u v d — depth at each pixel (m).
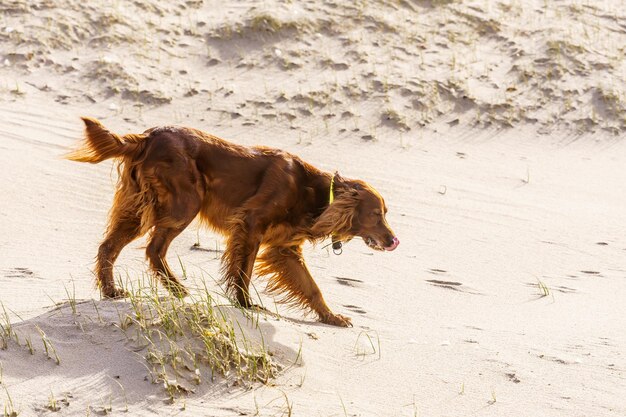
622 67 21.67
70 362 6.16
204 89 19.20
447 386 6.77
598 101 20.38
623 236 13.45
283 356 6.82
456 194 14.98
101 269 7.93
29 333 6.50
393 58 21.16
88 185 13.09
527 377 7.05
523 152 18.38
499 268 11.40
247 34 21.27
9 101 17.12
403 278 10.55
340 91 19.62
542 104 20.19
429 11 23.52
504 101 20.08
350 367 7.03
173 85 19.17
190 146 8.17
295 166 8.50
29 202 12.02
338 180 8.52
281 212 8.33
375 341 7.80
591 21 23.78
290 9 22.39
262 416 5.74
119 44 20.19
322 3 22.98
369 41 21.75
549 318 9.16
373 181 15.27
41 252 10.24
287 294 8.55
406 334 8.16
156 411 5.66
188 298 7.90
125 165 8.22
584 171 17.44
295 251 8.57
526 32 22.92
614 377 7.13
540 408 6.39
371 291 9.88
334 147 17.36
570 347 7.97
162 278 7.98
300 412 5.89
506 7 24.11
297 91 19.41
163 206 8.11
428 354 7.53
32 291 8.51
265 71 20.20
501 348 7.84
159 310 6.68
